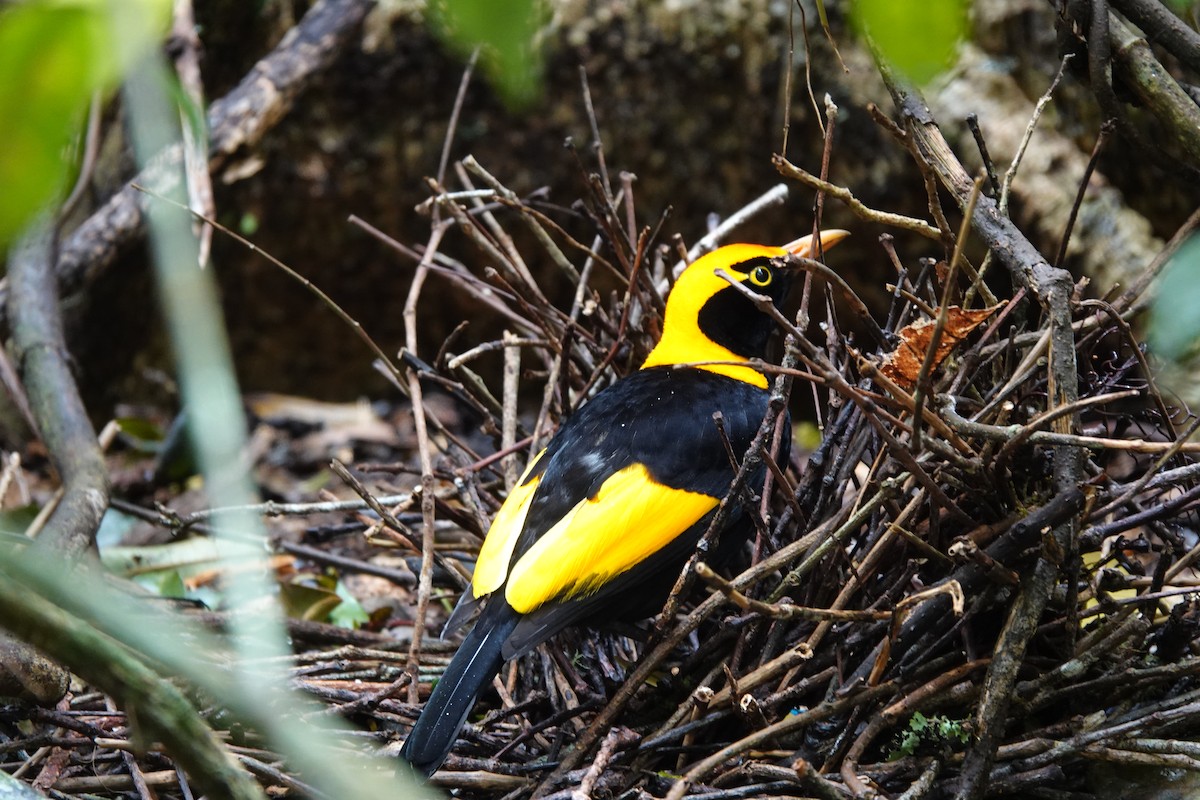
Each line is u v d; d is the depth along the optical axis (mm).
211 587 8867
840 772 5492
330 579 8688
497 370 12883
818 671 6059
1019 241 5594
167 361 12523
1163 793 5418
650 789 5719
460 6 2363
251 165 10523
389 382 13227
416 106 11766
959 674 5469
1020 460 5676
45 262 9555
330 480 11195
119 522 10000
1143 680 5523
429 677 6668
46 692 6020
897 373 5680
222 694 2461
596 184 7750
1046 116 11078
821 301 12008
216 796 3129
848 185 11617
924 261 6441
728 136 11711
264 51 11906
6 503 10234
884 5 2635
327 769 2510
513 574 5902
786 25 11344
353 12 10695
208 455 2287
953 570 5949
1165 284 2801
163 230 2406
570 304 12367
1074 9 5840
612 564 5996
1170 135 5887
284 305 12633
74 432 8586
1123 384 6496
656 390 6719
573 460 6336
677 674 6172
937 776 5465
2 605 2756
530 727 6113
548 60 11469
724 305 7180
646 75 11562
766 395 6957
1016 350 6242
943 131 11008
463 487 7293
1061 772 5320
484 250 7641
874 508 5578
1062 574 5887
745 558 7156
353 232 12281
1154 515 5516
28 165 2129
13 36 2084
